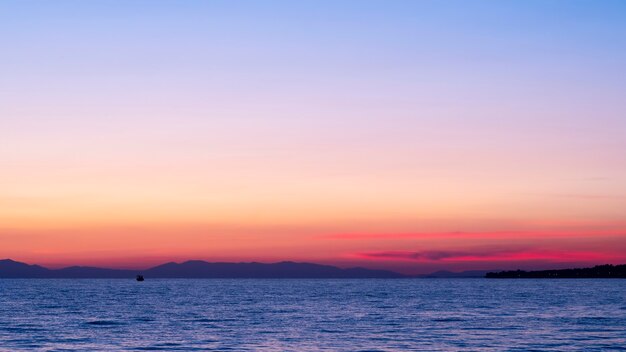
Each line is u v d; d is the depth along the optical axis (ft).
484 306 342.64
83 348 170.91
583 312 289.33
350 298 459.32
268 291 650.02
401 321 247.70
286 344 178.19
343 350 166.30
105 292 609.01
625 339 183.42
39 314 290.76
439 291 628.28
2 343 180.96
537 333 200.23
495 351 162.71
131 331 212.64
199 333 206.08
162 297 485.97
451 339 186.91
